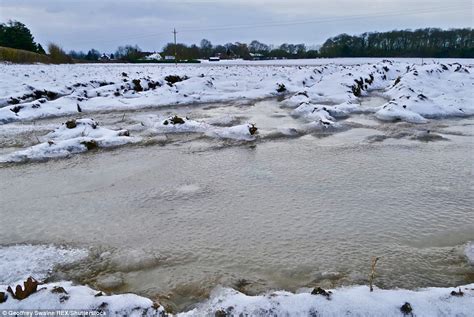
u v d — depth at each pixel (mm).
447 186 7543
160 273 4684
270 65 44031
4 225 5930
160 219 6094
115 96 19562
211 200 6840
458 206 6578
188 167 8758
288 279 4551
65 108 16516
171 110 17188
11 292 3891
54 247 5285
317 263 4859
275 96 21984
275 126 13281
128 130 12562
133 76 26141
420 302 3764
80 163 9070
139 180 7891
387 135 12086
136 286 4453
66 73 28406
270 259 4953
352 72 25766
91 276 4648
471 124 13883
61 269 4781
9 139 11508
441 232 5652
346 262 4883
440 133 12383
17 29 52375
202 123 13102
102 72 30391
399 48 72688
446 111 15797
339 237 5508
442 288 4117
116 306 3795
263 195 7078
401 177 8078
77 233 5668
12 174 8305
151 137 11570
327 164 9008
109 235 5602
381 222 5973
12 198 6992
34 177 8109
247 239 5449
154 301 4113
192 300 4195
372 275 4219
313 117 14492
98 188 7453
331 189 7379
